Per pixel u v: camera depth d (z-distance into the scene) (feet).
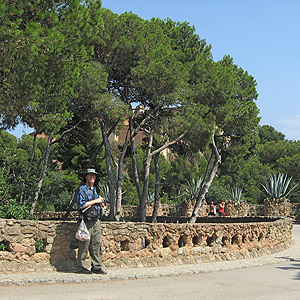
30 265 30.96
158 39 57.77
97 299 24.25
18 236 30.76
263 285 30.50
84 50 39.96
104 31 53.47
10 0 35.68
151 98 56.85
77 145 85.71
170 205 111.14
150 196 118.83
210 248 41.27
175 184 137.80
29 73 34.76
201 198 65.26
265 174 161.38
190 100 58.13
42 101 38.91
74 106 55.21
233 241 44.86
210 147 71.82
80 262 31.60
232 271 36.68
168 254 37.81
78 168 90.02
